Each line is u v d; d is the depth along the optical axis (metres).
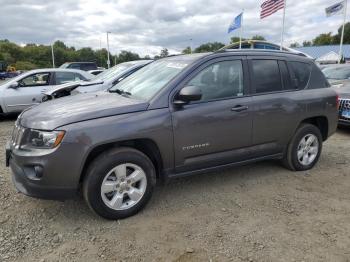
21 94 9.90
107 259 3.00
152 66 4.84
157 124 3.68
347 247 3.20
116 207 3.60
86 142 3.33
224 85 4.25
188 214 3.80
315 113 5.08
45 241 3.26
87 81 8.55
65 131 3.28
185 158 3.99
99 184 3.46
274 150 4.81
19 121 3.74
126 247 3.17
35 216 3.71
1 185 4.51
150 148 3.80
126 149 3.60
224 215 3.78
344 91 7.80
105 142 3.41
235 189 4.50
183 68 4.07
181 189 4.48
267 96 4.55
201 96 3.83
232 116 4.20
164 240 3.29
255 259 3.00
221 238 3.32
